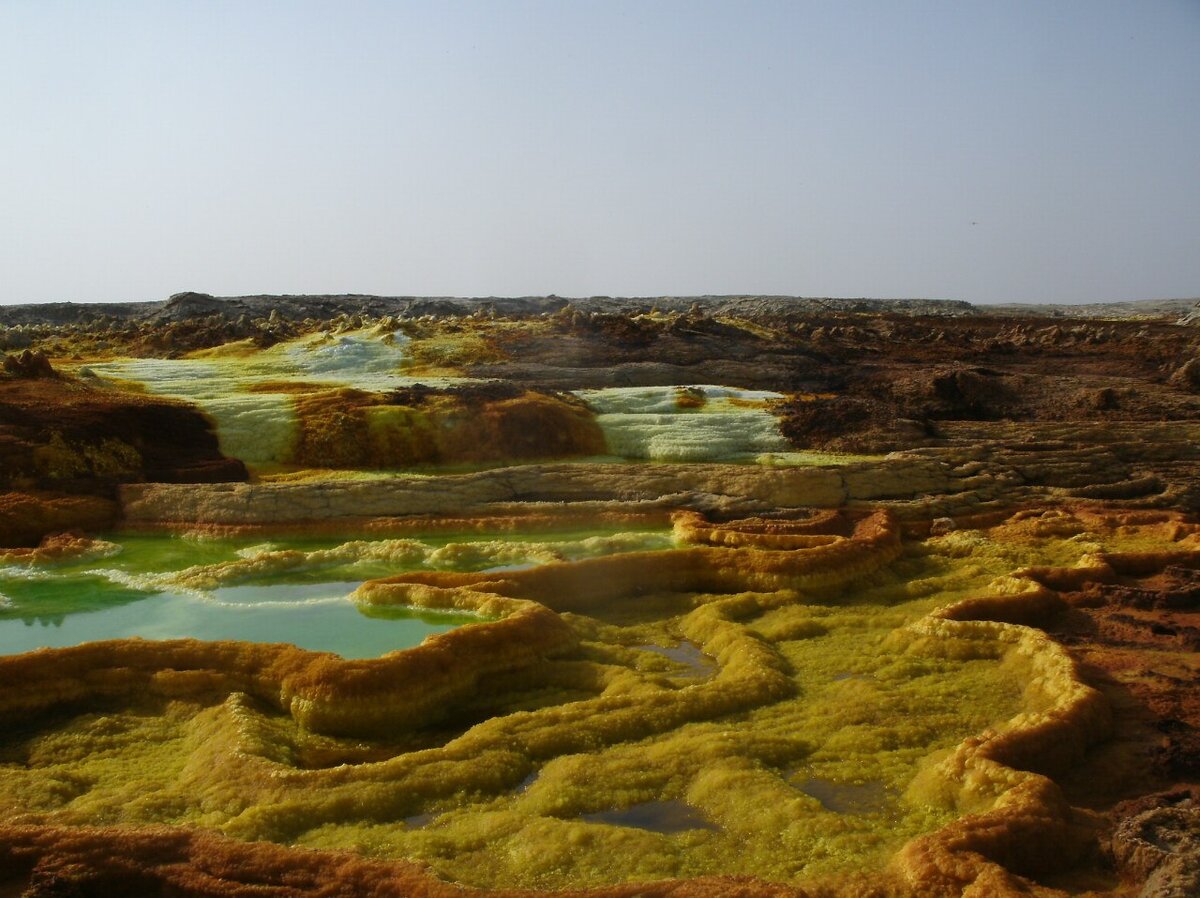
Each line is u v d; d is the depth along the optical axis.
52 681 16.83
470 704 17.28
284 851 12.00
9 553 24.55
